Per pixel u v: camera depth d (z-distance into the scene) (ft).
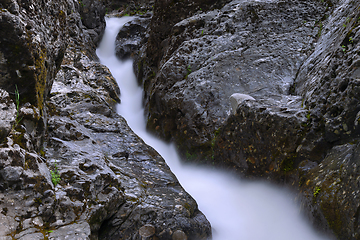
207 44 17.63
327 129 10.03
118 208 9.40
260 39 16.98
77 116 14.05
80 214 8.13
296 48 16.31
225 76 16.03
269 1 17.94
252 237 10.48
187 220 9.37
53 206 7.66
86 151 10.75
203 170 14.83
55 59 11.33
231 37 17.31
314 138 10.37
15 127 8.16
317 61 14.12
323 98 10.58
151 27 21.11
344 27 12.62
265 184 11.72
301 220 9.49
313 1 17.92
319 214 8.61
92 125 13.80
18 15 8.13
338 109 9.93
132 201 9.62
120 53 27.43
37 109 9.04
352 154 8.50
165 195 10.50
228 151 13.44
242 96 13.19
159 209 9.40
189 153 15.66
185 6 19.61
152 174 11.85
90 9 27.25
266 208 11.24
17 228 6.88
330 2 17.78
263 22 17.43
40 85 9.34
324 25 16.74
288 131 10.84
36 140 9.09
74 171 9.09
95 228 8.45
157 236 8.86
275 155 11.22
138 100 22.34
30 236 6.82
